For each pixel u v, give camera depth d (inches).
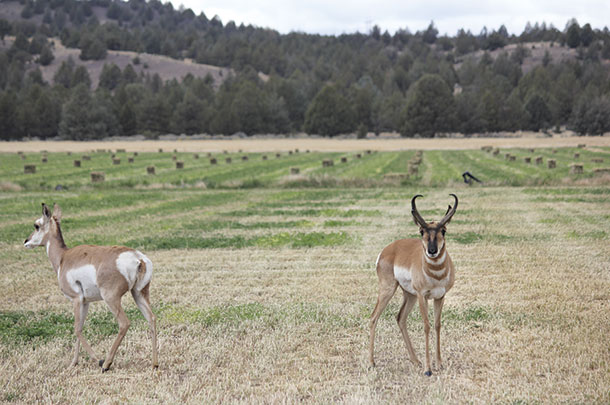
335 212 890.7
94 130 5649.6
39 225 329.4
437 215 828.6
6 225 814.5
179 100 7155.5
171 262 558.6
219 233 720.3
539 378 276.4
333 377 285.0
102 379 287.9
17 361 311.3
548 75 7800.2
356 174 1669.5
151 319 301.3
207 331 356.2
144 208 991.0
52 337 350.3
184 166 2118.6
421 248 289.4
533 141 3786.9
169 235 706.8
